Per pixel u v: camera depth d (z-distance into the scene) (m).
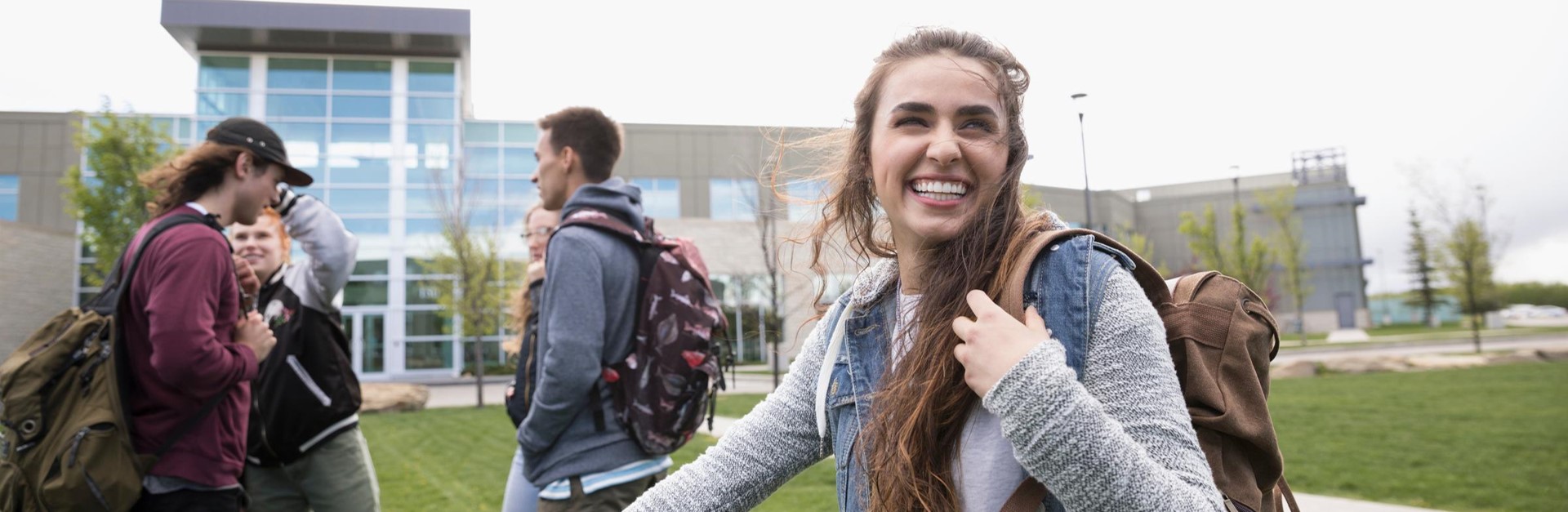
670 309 2.32
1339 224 48.38
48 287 25.17
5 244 23.55
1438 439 7.39
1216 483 1.17
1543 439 7.15
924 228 1.06
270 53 25.17
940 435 1.00
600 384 2.26
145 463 1.98
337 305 3.02
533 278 2.66
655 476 2.37
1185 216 32.28
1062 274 0.96
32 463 1.85
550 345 2.18
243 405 2.27
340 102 25.50
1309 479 5.77
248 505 2.62
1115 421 0.85
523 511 2.51
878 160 1.13
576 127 2.71
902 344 1.08
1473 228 22.05
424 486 6.52
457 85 26.30
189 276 2.01
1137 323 0.92
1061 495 0.82
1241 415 1.19
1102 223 40.72
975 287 1.00
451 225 19.61
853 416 1.13
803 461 1.29
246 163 2.34
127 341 2.02
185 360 1.96
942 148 1.04
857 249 1.30
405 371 25.14
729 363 2.53
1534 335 30.98
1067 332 0.93
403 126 25.80
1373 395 11.36
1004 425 0.83
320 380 2.85
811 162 1.46
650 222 2.55
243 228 2.98
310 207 2.92
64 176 28.86
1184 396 1.23
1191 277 1.36
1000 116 1.09
